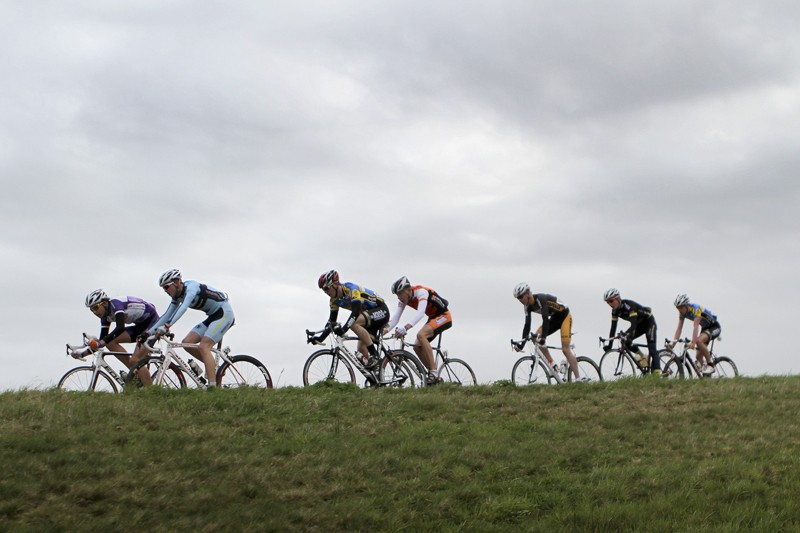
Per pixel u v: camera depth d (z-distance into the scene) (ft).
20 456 30.45
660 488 31.68
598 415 42.27
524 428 39.40
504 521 28.81
